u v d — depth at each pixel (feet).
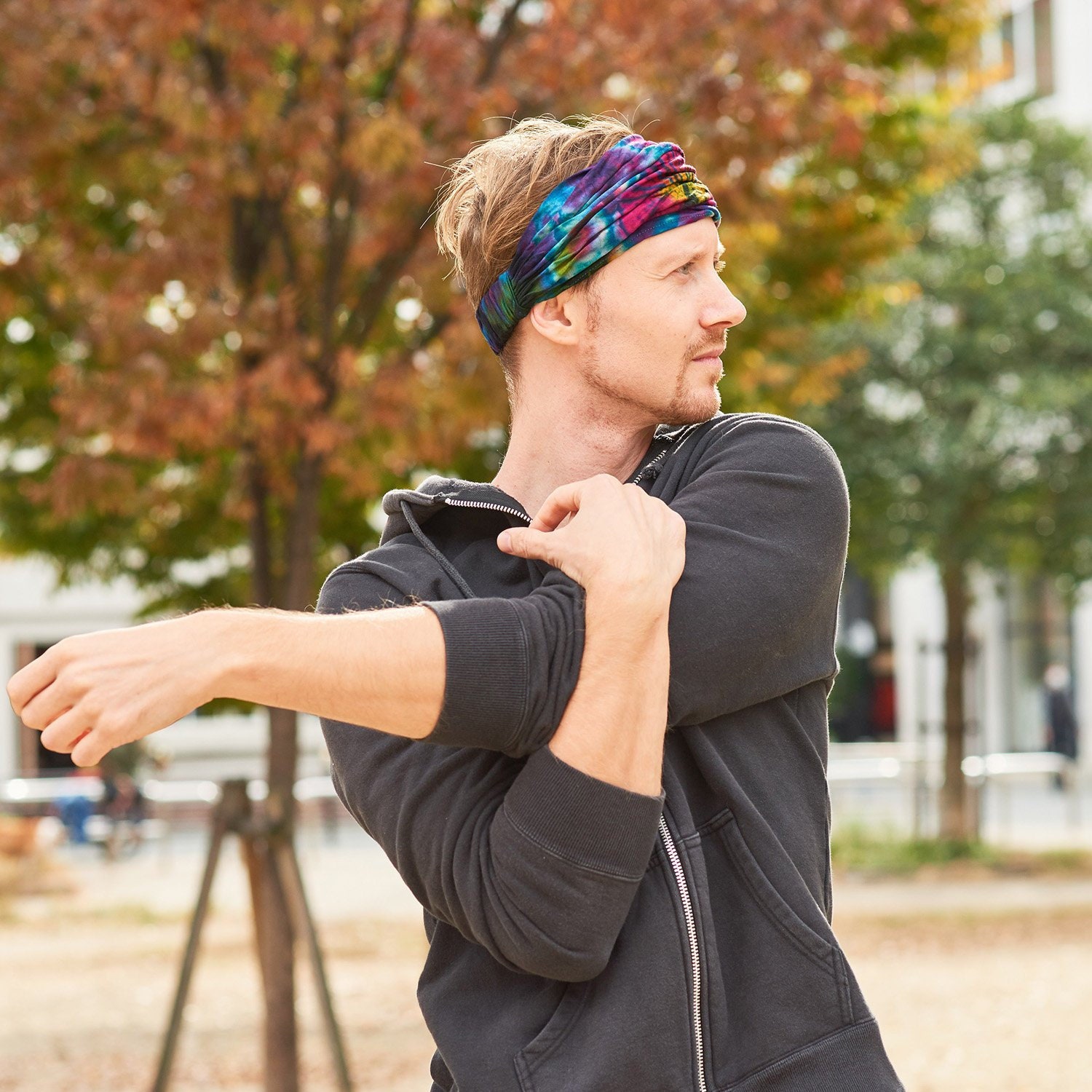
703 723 5.55
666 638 5.10
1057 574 58.49
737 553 5.40
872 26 23.56
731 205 24.00
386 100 24.08
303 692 4.75
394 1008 35.63
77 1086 29.01
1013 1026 32.04
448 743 4.99
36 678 4.58
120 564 31.99
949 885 54.44
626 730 4.99
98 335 24.03
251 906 26.45
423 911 5.83
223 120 22.36
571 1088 5.11
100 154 24.71
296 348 22.98
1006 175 58.39
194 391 22.62
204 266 23.98
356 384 23.44
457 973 5.56
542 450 6.15
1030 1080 27.48
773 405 32.24
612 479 5.32
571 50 23.63
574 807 4.94
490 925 5.16
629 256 5.82
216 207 24.21
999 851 60.95
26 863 59.67
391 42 23.98
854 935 44.62
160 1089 21.63
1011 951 41.34
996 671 113.50
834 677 5.93
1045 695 107.14
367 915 50.16
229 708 29.81
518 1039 5.32
